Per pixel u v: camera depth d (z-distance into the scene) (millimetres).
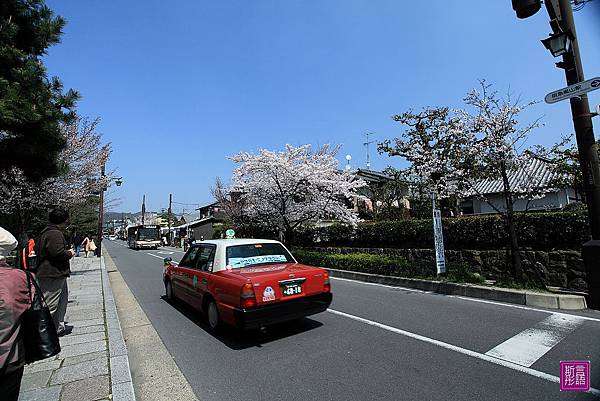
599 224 6320
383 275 10258
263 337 5340
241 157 15273
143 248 38844
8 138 6480
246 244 6105
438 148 12375
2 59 6020
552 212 8727
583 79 6598
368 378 3805
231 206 25984
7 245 2457
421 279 9023
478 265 9922
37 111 6262
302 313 5184
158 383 3908
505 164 7973
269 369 4152
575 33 6578
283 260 6234
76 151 13188
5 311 2191
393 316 6266
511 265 9039
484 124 7973
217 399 3490
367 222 15305
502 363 4066
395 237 13039
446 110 13438
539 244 8789
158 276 13289
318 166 15023
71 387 3611
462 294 7941
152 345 5180
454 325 5598
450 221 10938
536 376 3711
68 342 5039
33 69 6270
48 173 7652
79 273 13773
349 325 5785
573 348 4445
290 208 16062
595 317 5762
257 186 15719
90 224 32438
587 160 6426
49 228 5148
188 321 6434
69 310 7078
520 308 6547
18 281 2311
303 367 4164
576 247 8055
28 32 6895
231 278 5141
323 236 17047
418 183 13977
